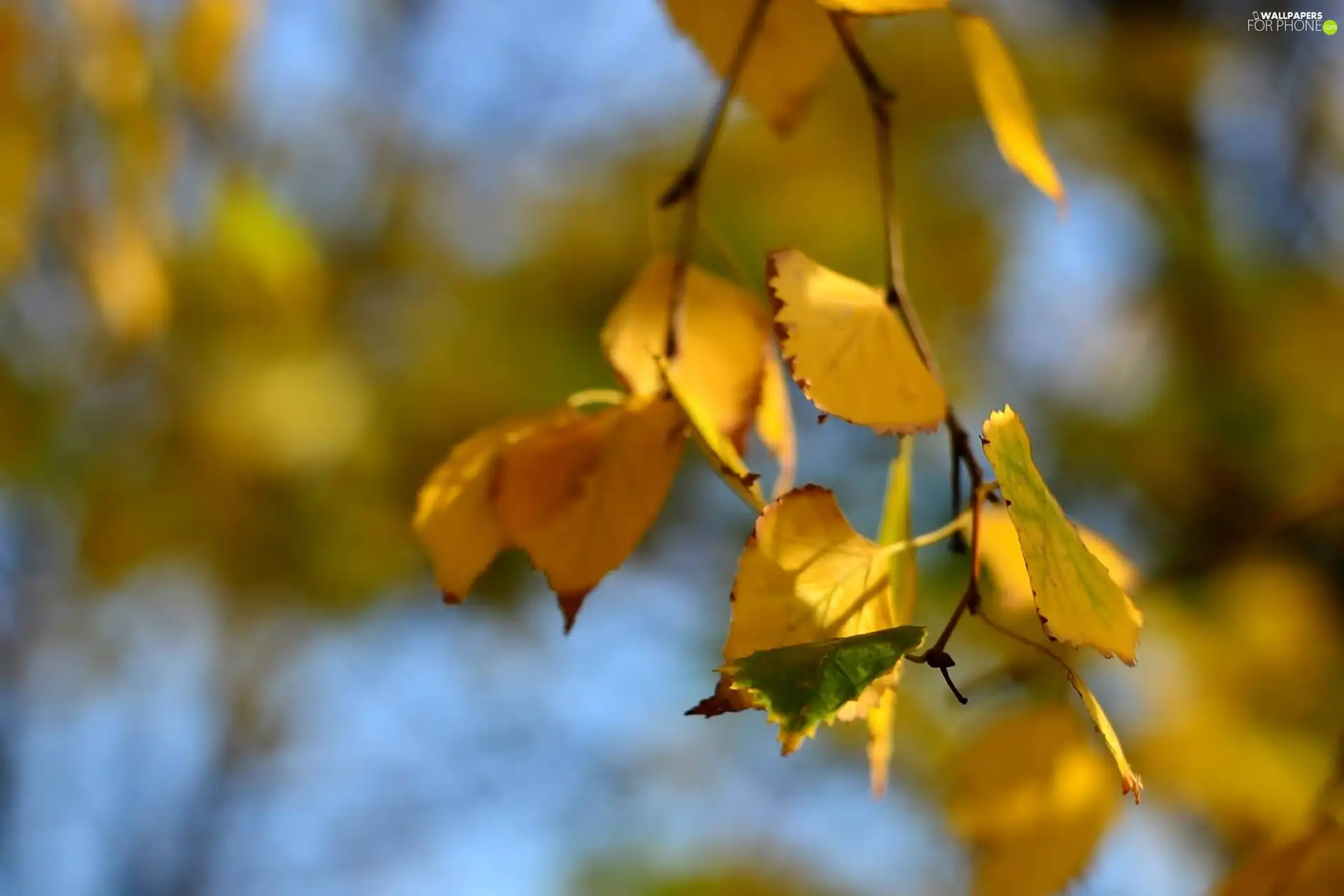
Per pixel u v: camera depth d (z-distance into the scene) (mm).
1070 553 1063
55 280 1979
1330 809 1171
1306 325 2543
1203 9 2762
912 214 2822
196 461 2721
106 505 2707
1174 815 2029
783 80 1166
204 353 2547
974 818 1158
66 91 1306
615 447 1109
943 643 1062
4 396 2322
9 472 2516
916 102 2865
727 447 1100
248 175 1873
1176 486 2428
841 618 1076
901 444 1109
